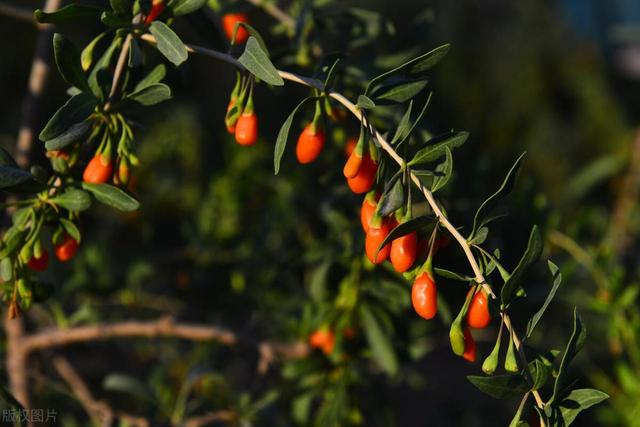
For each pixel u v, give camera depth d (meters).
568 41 2.22
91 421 1.04
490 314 0.70
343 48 0.91
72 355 1.11
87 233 1.40
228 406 0.96
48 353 0.99
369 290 0.89
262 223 1.13
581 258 0.95
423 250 0.71
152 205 1.31
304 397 0.94
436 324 1.12
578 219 1.09
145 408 1.01
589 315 1.10
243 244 1.16
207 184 1.45
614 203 1.30
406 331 0.91
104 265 1.10
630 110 2.13
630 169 1.20
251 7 0.87
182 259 1.15
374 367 0.98
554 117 2.15
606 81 2.17
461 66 2.24
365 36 0.91
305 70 0.87
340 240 0.93
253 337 1.01
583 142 2.10
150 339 1.13
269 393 0.97
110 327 0.94
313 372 0.92
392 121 0.83
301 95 2.08
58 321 0.96
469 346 0.70
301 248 0.98
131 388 0.94
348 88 0.85
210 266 1.13
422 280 0.70
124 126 0.74
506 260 0.95
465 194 0.95
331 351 0.90
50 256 1.08
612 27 2.23
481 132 2.18
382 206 0.70
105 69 0.74
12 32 2.23
